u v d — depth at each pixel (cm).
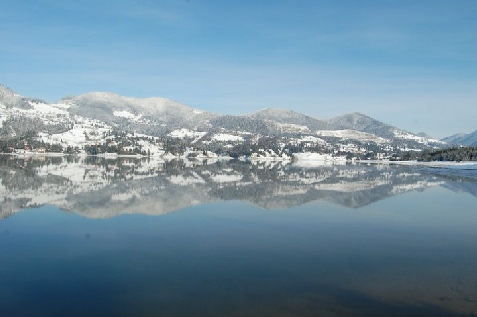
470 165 17525
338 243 3136
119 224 3816
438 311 1852
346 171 13725
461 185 8231
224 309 1878
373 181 9069
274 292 2084
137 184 7456
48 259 2666
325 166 18550
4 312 1858
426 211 4712
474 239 3297
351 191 6819
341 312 1844
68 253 2811
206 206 4953
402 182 8844
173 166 15438
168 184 7612
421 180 9469
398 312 1850
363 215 4412
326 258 2720
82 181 7762
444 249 2966
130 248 2959
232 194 6172
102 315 1827
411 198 5938
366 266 2538
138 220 4022
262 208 4850
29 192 5869
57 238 3241
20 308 1898
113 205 4881
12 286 2177
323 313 1836
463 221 4078
